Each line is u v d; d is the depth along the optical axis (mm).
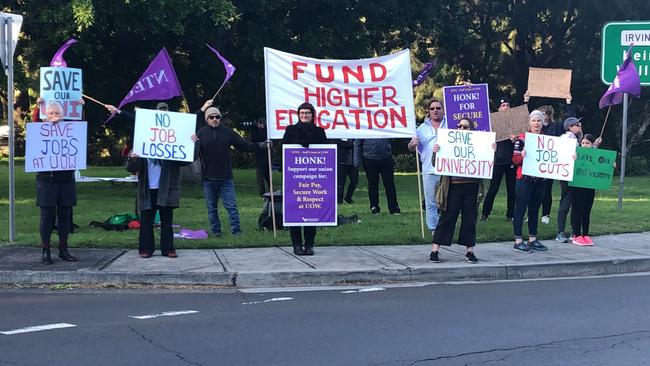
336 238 9984
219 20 14211
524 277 8484
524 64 31625
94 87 18000
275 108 9992
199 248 9383
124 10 14133
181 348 5383
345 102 10016
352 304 6910
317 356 5191
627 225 11727
